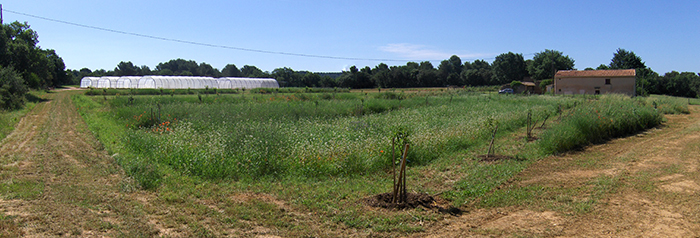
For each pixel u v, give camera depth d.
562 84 52.62
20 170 9.37
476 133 14.13
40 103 35.78
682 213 6.35
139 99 33.12
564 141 12.27
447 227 5.93
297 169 9.16
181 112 19.50
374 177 8.94
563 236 5.54
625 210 6.54
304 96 37.66
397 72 90.00
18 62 43.34
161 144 10.94
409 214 6.38
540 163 10.46
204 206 6.71
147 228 5.75
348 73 94.12
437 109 23.95
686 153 11.36
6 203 6.76
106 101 34.19
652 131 16.98
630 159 10.76
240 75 137.62
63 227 5.72
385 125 15.66
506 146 13.04
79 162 10.32
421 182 8.61
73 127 17.94
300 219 6.26
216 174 8.71
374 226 5.91
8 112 25.48
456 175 9.24
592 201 7.01
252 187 8.01
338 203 7.02
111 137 13.88
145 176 8.22
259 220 6.16
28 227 5.67
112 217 6.23
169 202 6.99
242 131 11.41
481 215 6.47
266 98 36.50
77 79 115.81
